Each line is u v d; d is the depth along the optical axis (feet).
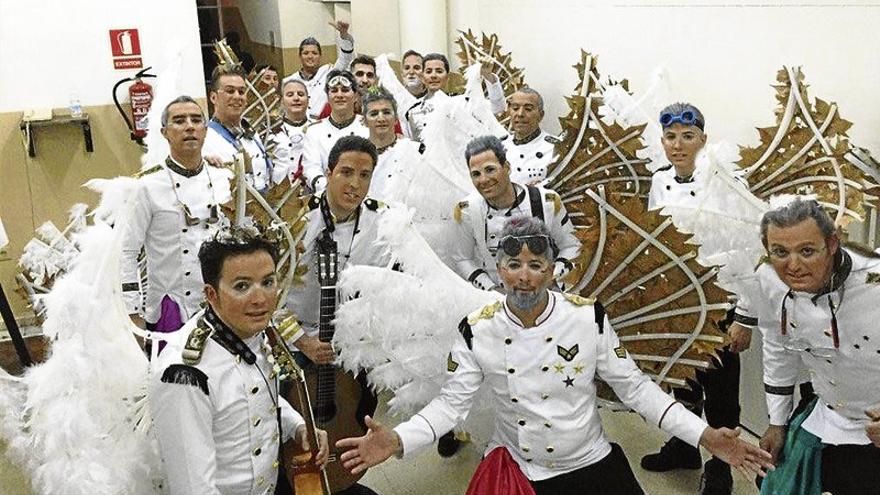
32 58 17.12
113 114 17.97
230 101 13.78
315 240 9.34
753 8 12.81
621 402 8.14
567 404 7.34
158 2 17.94
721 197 8.91
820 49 11.59
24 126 17.12
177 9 18.13
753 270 8.13
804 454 7.48
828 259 6.41
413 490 10.87
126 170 18.26
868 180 9.94
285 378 7.15
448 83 19.71
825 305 6.81
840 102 11.37
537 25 20.44
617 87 13.62
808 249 6.30
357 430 9.21
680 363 7.86
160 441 6.23
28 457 6.07
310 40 24.53
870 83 10.80
